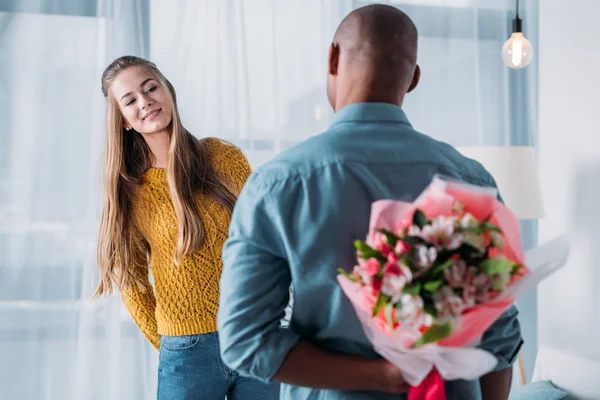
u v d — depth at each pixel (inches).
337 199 38.5
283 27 121.3
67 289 113.2
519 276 35.4
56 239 112.7
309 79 122.3
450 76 128.7
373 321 35.7
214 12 117.3
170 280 83.2
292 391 42.2
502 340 42.5
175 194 82.4
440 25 128.1
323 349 39.7
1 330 111.3
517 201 106.3
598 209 104.7
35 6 111.3
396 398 40.1
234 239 39.9
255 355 38.4
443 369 35.7
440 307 32.8
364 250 34.3
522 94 131.3
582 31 107.6
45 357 112.8
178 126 84.3
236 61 117.9
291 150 40.4
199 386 82.7
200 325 82.5
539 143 119.2
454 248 33.2
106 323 113.7
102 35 112.9
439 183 35.3
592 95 105.7
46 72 111.7
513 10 130.2
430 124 128.6
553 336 115.0
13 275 111.4
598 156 104.8
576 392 97.1
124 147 86.7
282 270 40.1
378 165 39.2
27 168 111.4
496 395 44.6
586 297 107.1
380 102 41.2
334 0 122.8
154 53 115.8
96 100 112.4
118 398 113.8
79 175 113.0
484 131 129.9
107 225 86.5
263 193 38.9
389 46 40.9
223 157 88.0
